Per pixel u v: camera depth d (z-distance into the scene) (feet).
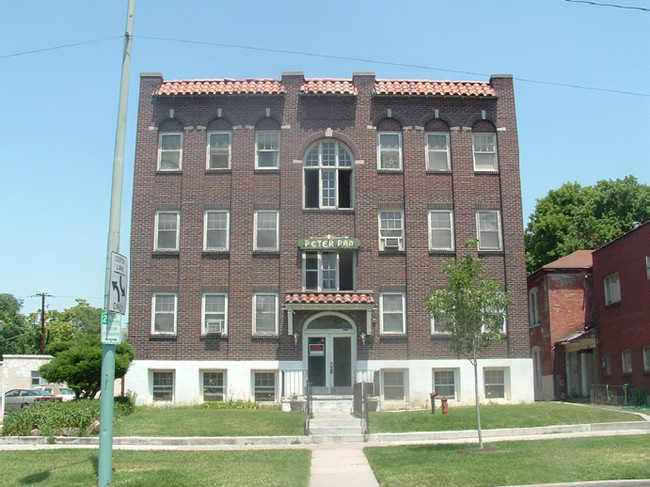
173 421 71.77
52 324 278.67
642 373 88.22
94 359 82.99
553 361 109.29
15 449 58.70
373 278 93.81
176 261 94.12
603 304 101.04
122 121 44.55
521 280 94.89
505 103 99.19
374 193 95.91
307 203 96.48
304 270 93.71
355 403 78.95
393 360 91.97
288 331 91.25
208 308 93.30
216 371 92.07
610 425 66.90
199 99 97.55
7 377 140.77
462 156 97.45
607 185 167.94
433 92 97.86
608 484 40.22
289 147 96.53
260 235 94.84
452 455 51.13
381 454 53.01
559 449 52.60
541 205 175.73
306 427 66.74
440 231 95.91
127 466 48.65
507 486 40.16
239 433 65.62
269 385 91.56
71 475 44.70
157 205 95.35
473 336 57.11
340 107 97.86
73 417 67.72
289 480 42.60
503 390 93.09
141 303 92.94
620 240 95.40
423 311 93.04
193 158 96.12
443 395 92.58
